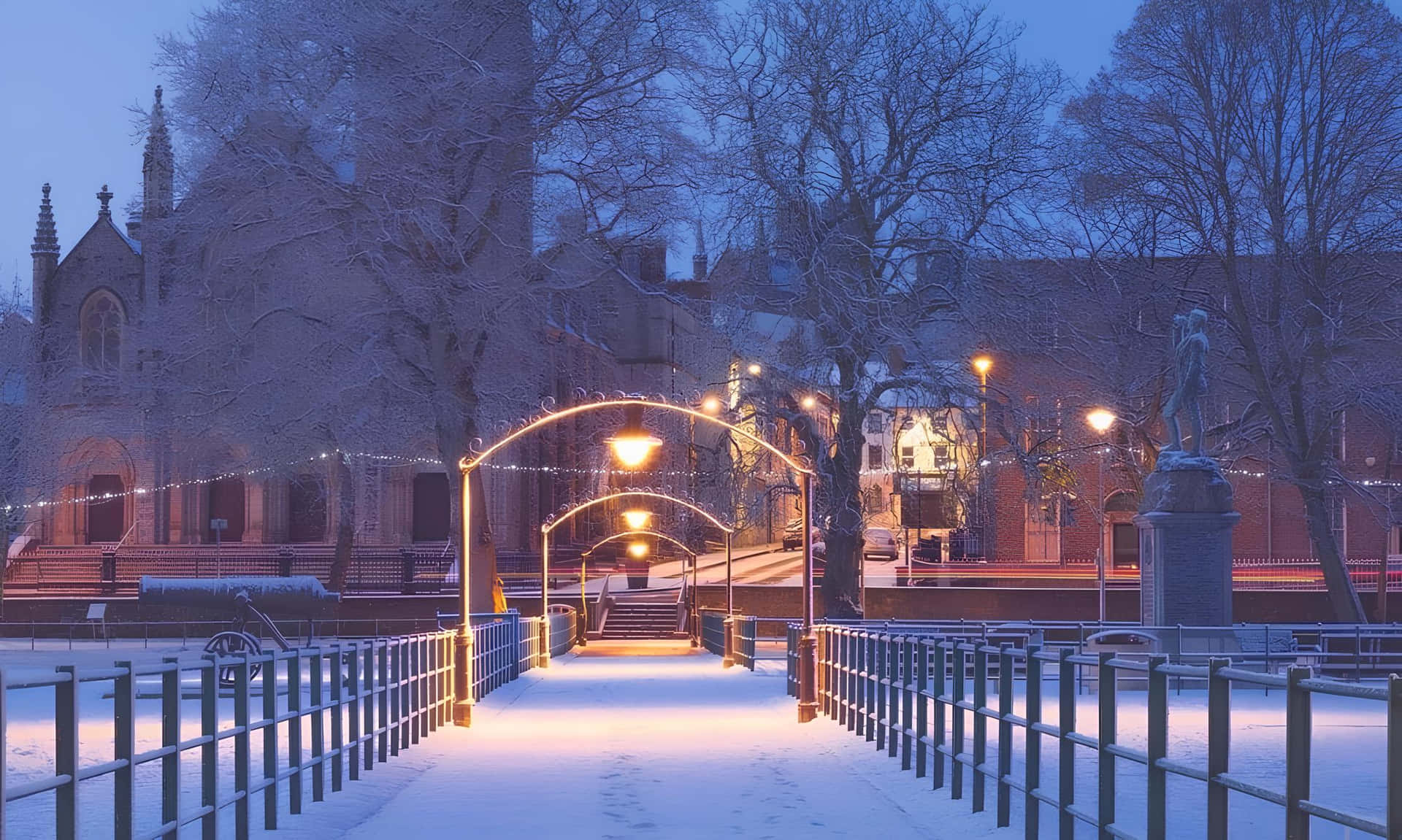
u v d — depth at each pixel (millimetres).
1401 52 45094
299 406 50812
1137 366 49000
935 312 48250
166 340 51688
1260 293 48562
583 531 94938
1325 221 45375
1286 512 66375
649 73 50688
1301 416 46750
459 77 48031
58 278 87938
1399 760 5809
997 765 17438
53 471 68375
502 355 54281
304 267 50844
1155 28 46344
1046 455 47656
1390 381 45531
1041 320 48500
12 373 69062
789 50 47875
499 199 50969
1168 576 32438
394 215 48625
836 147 47250
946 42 47500
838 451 48562
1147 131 46688
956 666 15164
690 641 65562
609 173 51281
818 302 47406
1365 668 32625
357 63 49281
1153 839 9250
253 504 83125
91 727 24984
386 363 49812
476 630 29812
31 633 56719
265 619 35625
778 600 61875
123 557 75000
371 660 17953
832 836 12875
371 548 76688
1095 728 21781
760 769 18172
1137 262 48906
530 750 20625
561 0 50344
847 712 23375
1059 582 66000
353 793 15781
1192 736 21672
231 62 48406
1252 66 45594
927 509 79250
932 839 12766
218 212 49812
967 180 46938
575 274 52031
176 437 56156
